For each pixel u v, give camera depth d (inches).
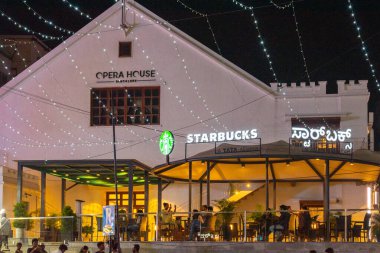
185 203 1295.5
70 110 1338.6
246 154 950.4
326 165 939.3
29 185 1299.2
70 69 1347.2
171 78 1310.3
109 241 831.1
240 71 1286.9
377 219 850.8
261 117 1261.1
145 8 1332.4
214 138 1258.0
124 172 1177.4
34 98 1352.1
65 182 1285.7
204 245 872.9
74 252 947.3
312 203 1245.7
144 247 898.1
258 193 1268.5
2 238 962.7
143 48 1326.3
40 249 829.2
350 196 1228.5
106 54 1337.4
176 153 1285.7
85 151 1321.4
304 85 1254.9
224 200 1115.9
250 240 885.8
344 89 1238.9
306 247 840.3
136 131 1310.3
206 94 1293.1
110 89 1331.2
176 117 1299.2
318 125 1240.2
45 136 1338.6
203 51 1304.1
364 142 1213.7
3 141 1347.2
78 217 984.3
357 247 826.8
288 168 1101.7
